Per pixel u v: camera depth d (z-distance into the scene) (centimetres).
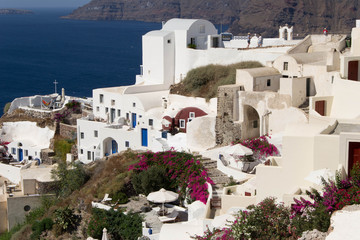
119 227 4888
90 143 7512
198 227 3838
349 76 5506
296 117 5550
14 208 6384
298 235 3011
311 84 5875
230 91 5941
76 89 17688
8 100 15762
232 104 5950
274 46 7488
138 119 7244
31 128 8575
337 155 3303
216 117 6075
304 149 3469
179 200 5166
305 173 3484
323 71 5806
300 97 5744
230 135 5997
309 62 6294
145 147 6756
